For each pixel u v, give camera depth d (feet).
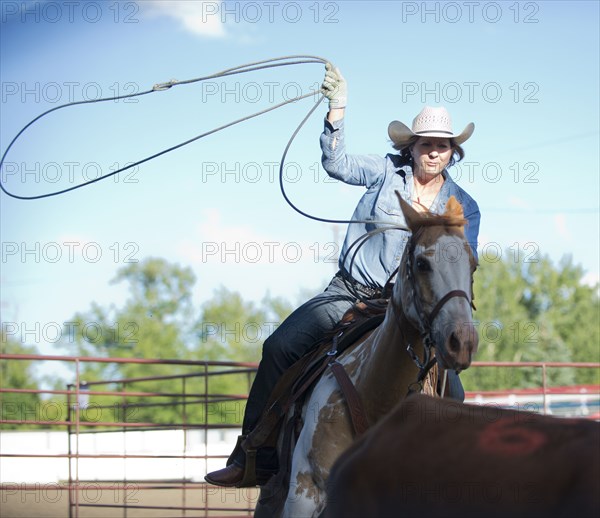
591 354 270.46
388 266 30.42
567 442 13.57
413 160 31.48
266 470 31.24
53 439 107.14
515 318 269.44
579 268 302.25
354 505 14.78
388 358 26.27
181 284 251.80
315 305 30.96
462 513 13.66
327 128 31.07
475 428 14.51
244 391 225.76
